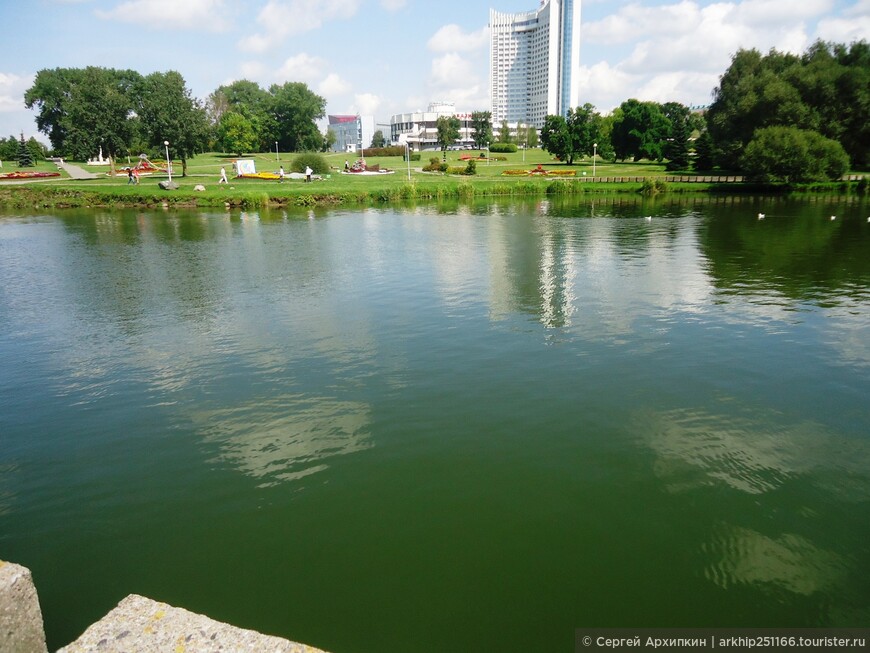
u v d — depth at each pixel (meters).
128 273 27.52
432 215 52.75
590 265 28.53
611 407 12.76
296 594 7.59
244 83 162.75
